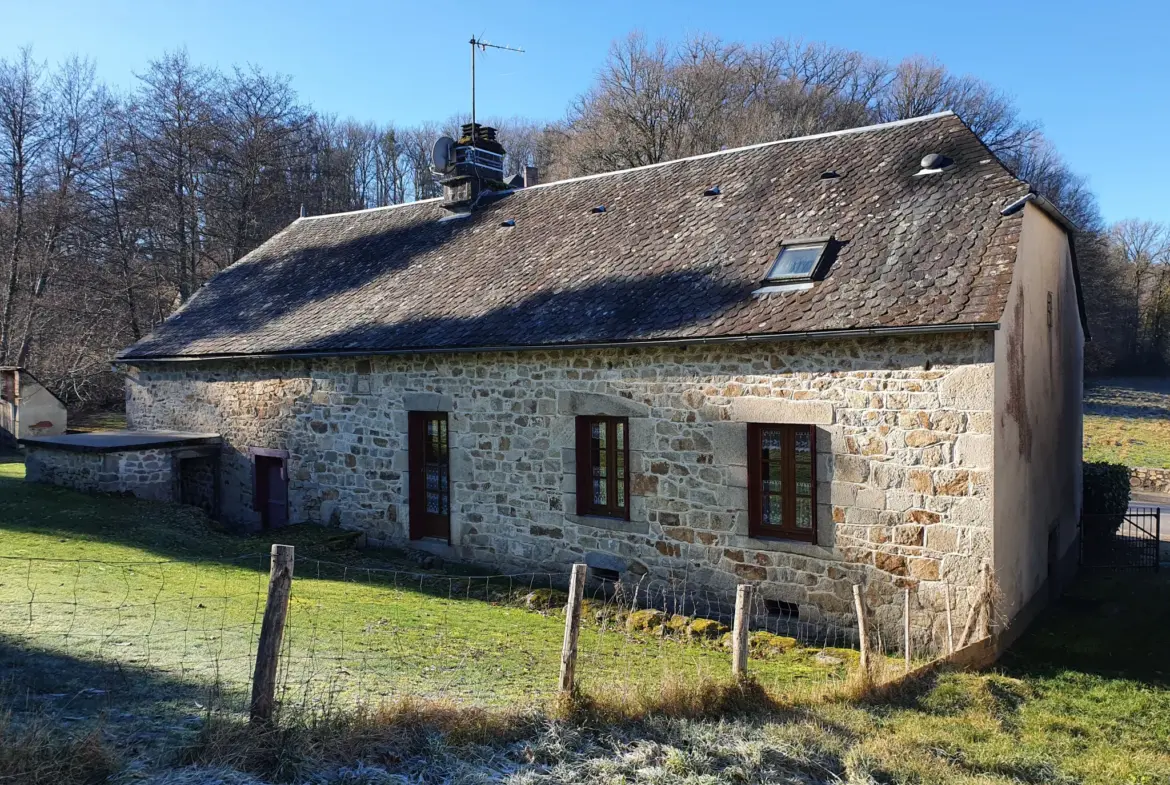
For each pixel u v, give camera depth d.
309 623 7.27
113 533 10.88
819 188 10.52
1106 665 7.83
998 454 7.61
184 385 14.82
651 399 9.43
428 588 9.77
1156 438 27.33
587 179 14.18
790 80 33.22
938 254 8.36
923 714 5.78
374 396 12.00
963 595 7.59
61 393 26.00
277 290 15.34
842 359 8.20
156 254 28.03
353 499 12.32
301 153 31.14
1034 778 4.86
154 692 4.74
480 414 10.88
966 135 10.19
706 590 9.12
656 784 4.12
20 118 26.61
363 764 4.00
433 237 14.70
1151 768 5.13
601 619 8.72
